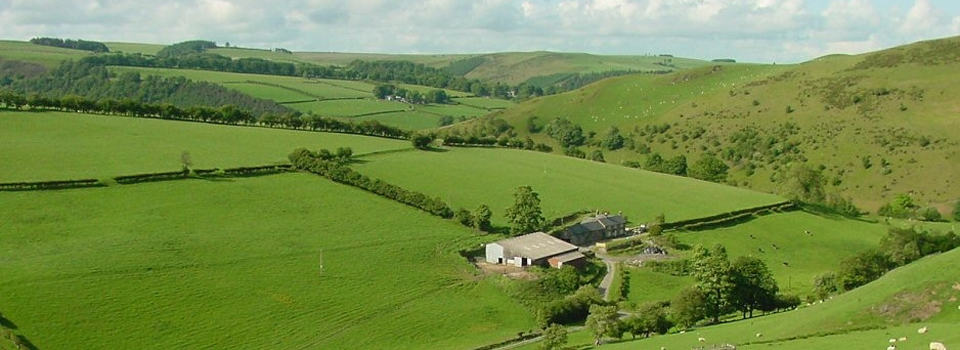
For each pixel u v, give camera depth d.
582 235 179.50
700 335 99.62
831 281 141.88
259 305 123.50
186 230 150.88
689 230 190.25
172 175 178.88
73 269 126.31
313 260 143.75
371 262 146.38
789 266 174.88
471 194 199.25
